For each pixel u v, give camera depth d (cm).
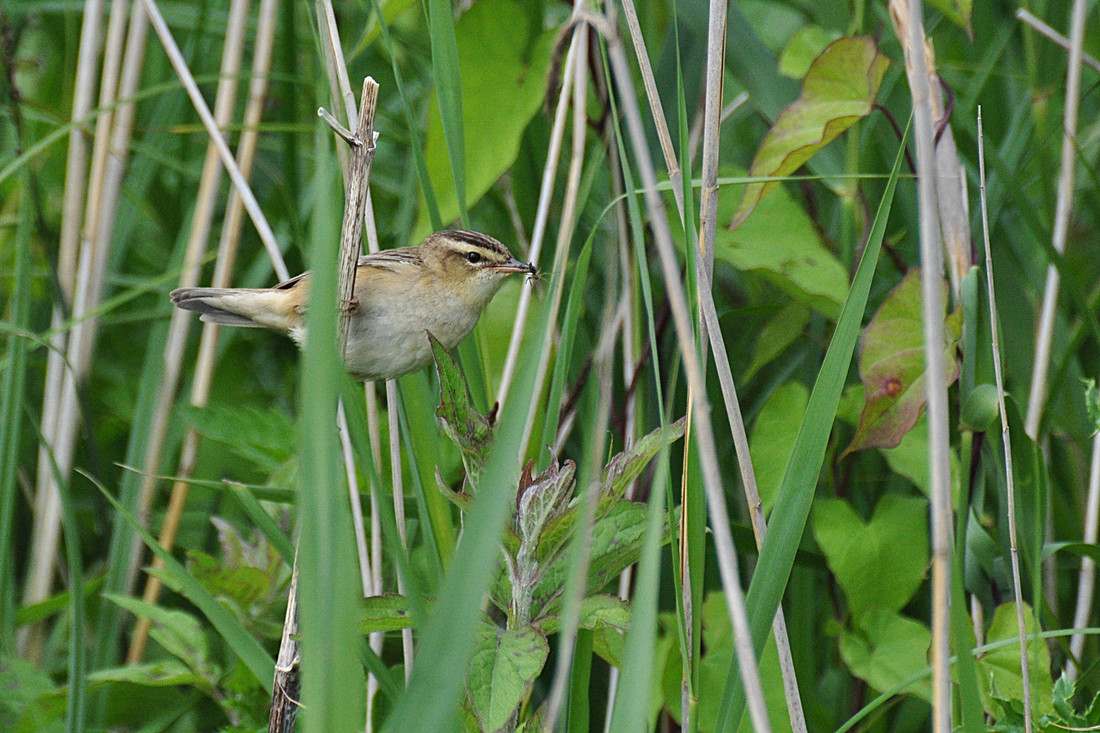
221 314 697
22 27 1020
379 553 650
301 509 322
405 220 837
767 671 710
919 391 649
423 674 330
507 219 916
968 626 444
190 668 673
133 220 1002
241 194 697
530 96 727
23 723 673
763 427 745
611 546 509
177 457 945
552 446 569
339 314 508
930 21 991
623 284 741
